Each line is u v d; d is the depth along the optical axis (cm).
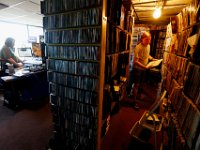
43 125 214
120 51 211
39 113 250
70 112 147
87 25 117
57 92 150
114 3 147
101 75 124
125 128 215
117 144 181
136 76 297
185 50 151
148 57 309
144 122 170
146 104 305
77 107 141
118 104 246
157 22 411
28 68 296
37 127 209
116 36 173
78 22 121
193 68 117
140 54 292
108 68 154
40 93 304
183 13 179
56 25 133
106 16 121
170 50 254
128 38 266
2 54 308
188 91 121
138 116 252
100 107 133
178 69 174
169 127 158
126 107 288
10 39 316
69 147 160
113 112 244
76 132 150
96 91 127
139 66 291
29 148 168
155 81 397
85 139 147
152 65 296
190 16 148
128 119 241
